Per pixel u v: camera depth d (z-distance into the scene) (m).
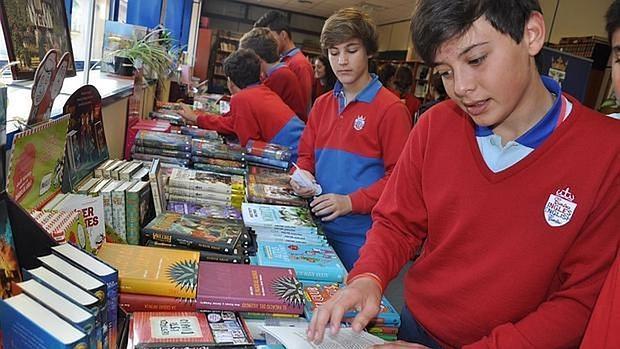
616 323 0.67
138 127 2.39
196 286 1.00
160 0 4.40
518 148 0.93
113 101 1.81
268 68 3.40
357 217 1.87
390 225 1.18
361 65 1.79
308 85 4.02
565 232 0.87
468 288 1.01
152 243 1.26
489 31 0.74
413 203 1.17
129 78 2.53
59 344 0.57
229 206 1.79
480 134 1.01
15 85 1.38
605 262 0.84
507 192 0.94
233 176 2.07
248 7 13.38
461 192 1.01
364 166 1.85
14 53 1.29
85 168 1.33
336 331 0.85
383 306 1.17
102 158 1.49
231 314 0.98
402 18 11.41
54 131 1.01
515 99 0.82
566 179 0.88
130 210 1.24
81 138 1.31
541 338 0.85
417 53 0.85
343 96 1.95
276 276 1.14
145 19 4.39
